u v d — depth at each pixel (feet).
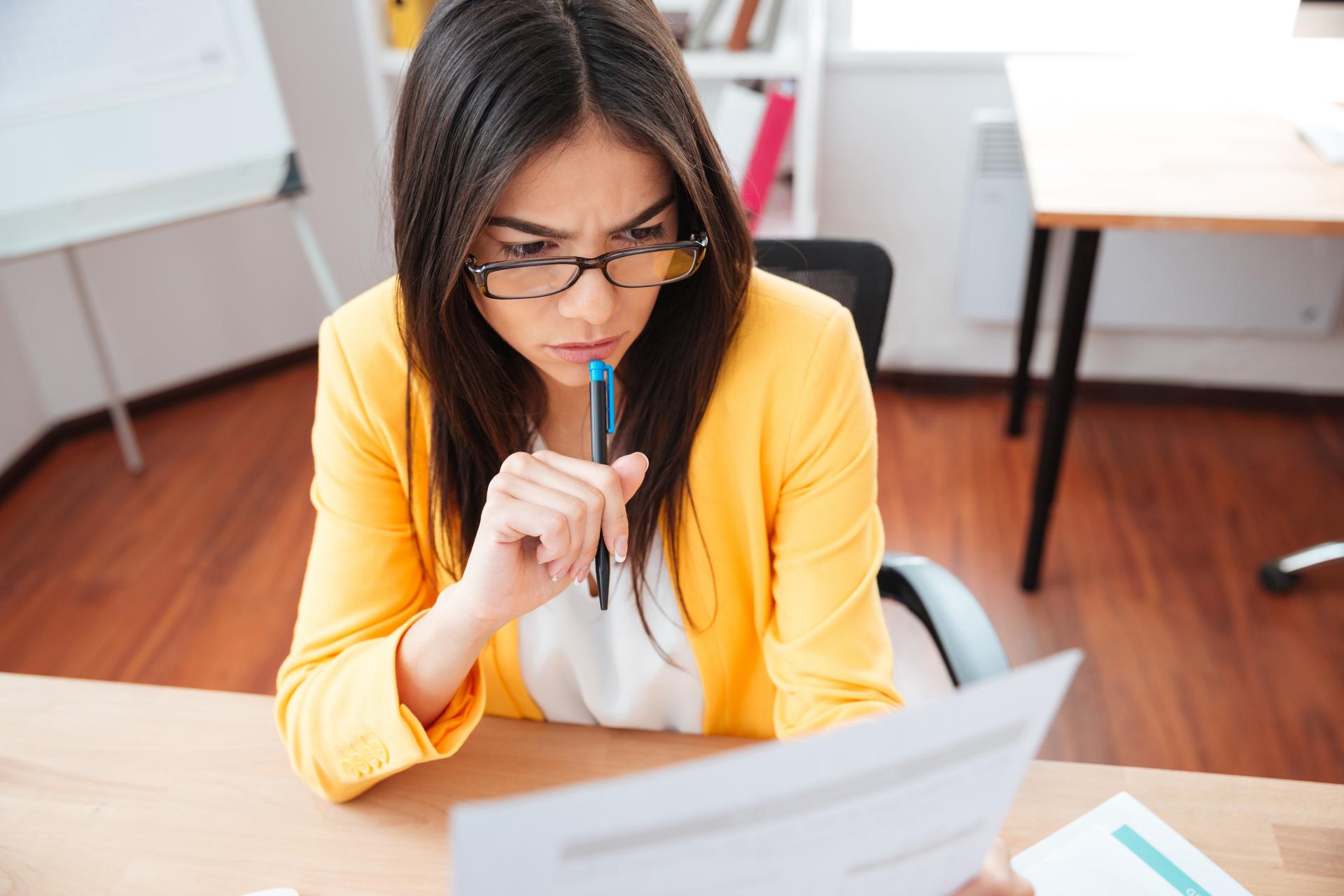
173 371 9.12
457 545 3.02
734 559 3.06
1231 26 7.58
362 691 2.60
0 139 6.24
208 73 6.61
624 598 3.06
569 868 1.42
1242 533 7.16
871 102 7.94
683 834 1.44
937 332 8.82
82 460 8.50
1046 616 6.54
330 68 8.72
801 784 1.45
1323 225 4.83
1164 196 5.16
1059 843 2.39
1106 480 7.77
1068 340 5.86
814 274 3.54
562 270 2.35
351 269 9.57
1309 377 8.39
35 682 3.00
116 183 6.55
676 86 2.26
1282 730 5.68
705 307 2.67
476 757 2.72
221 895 2.40
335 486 3.01
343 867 2.46
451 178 2.23
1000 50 7.82
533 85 2.10
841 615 2.83
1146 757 5.57
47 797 2.66
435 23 2.21
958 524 7.38
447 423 2.81
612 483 2.32
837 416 2.89
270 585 7.08
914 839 1.67
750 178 7.06
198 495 8.01
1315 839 2.39
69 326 8.51
